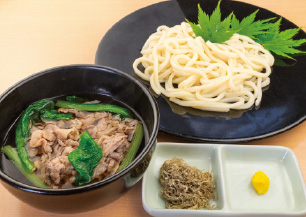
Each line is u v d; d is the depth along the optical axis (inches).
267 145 16.1
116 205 14.0
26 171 11.9
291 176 14.7
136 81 13.4
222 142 15.4
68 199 10.2
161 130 15.6
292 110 17.0
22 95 13.3
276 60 20.2
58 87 14.1
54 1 25.0
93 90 14.4
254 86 18.4
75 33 22.4
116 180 10.4
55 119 13.5
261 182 14.0
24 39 21.9
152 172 14.9
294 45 20.2
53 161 11.8
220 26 19.7
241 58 19.8
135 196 14.3
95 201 10.9
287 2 25.0
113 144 12.3
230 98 18.3
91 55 21.0
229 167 15.2
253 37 21.2
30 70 19.9
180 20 22.6
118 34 21.2
